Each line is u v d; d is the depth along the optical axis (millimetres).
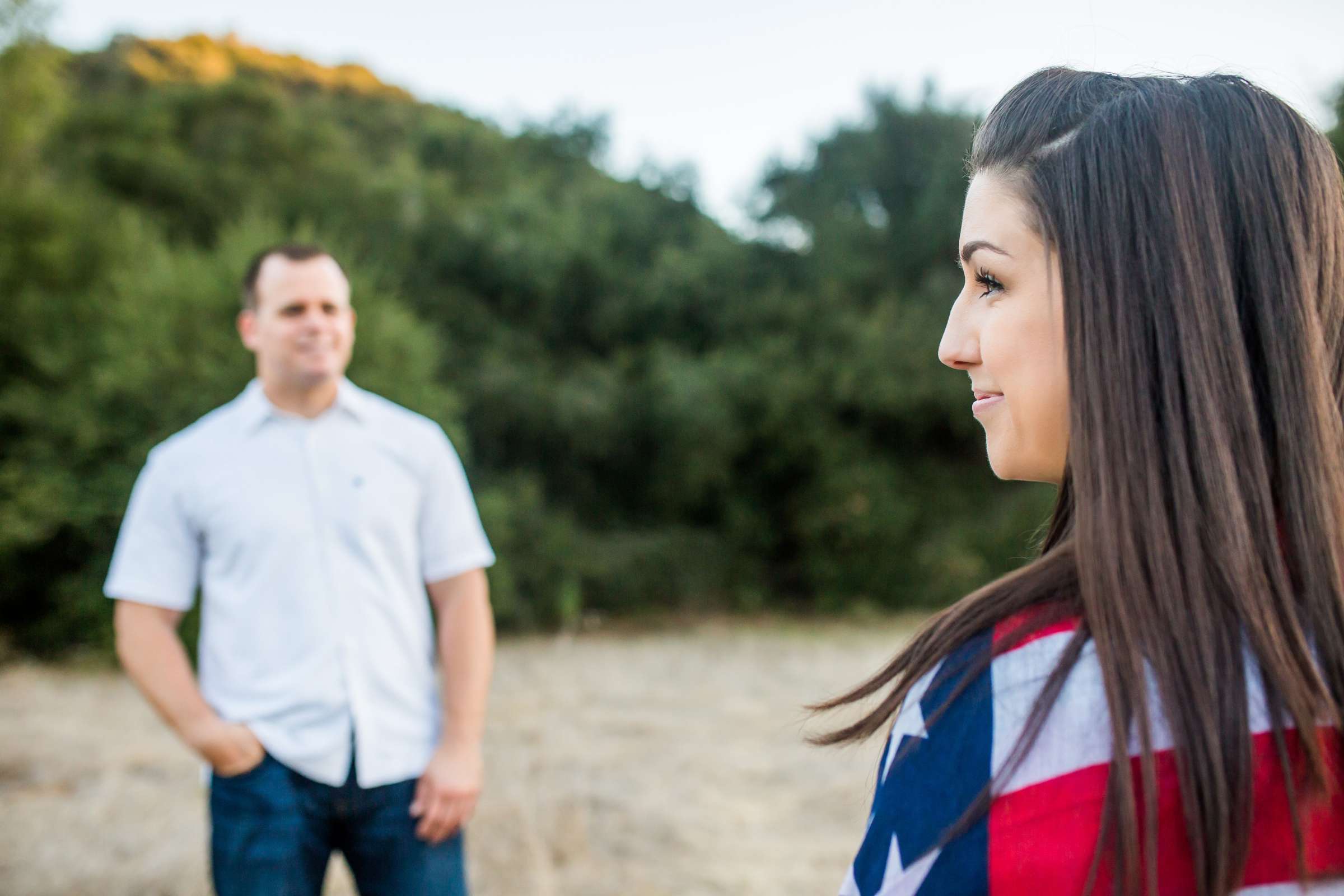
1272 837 495
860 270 11016
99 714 5094
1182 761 486
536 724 4773
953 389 10305
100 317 7699
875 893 528
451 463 1915
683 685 6086
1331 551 546
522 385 9805
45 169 9547
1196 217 559
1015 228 606
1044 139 606
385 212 10586
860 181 11203
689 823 3455
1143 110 583
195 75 19328
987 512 10531
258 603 1726
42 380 7457
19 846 3137
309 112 13789
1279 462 559
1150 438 544
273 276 1798
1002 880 491
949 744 521
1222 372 543
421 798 1728
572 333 10992
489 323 10391
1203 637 508
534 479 9930
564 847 3160
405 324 7754
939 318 10633
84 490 6953
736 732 4781
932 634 591
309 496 1759
